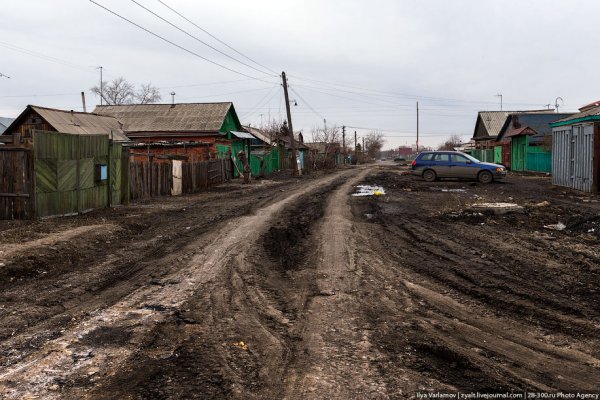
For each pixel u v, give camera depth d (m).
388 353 4.31
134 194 17.45
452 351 4.28
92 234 9.78
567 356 4.27
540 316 5.25
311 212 13.66
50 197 12.02
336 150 64.56
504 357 4.23
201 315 5.37
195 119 33.56
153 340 4.66
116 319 5.27
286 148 53.97
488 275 6.79
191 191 22.20
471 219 11.80
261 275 7.09
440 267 7.34
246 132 40.09
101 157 14.52
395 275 6.98
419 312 5.43
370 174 36.25
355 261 7.82
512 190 19.33
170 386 3.70
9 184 11.52
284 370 3.98
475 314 5.36
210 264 7.75
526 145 34.97
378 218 12.38
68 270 7.45
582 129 18.52
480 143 53.72
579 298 5.79
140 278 6.98
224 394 3.57
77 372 3.98
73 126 23.06
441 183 23.45
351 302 5.79
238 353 4.33
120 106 36.34
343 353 4.31
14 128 22.28
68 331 4.93
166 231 10.89
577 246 8.42
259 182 28.95
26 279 6.96
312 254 8.38
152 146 30.88
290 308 5.61
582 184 18.50
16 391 3.65
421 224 11.30
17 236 9.23
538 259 7.58
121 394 3.59
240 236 10.06
